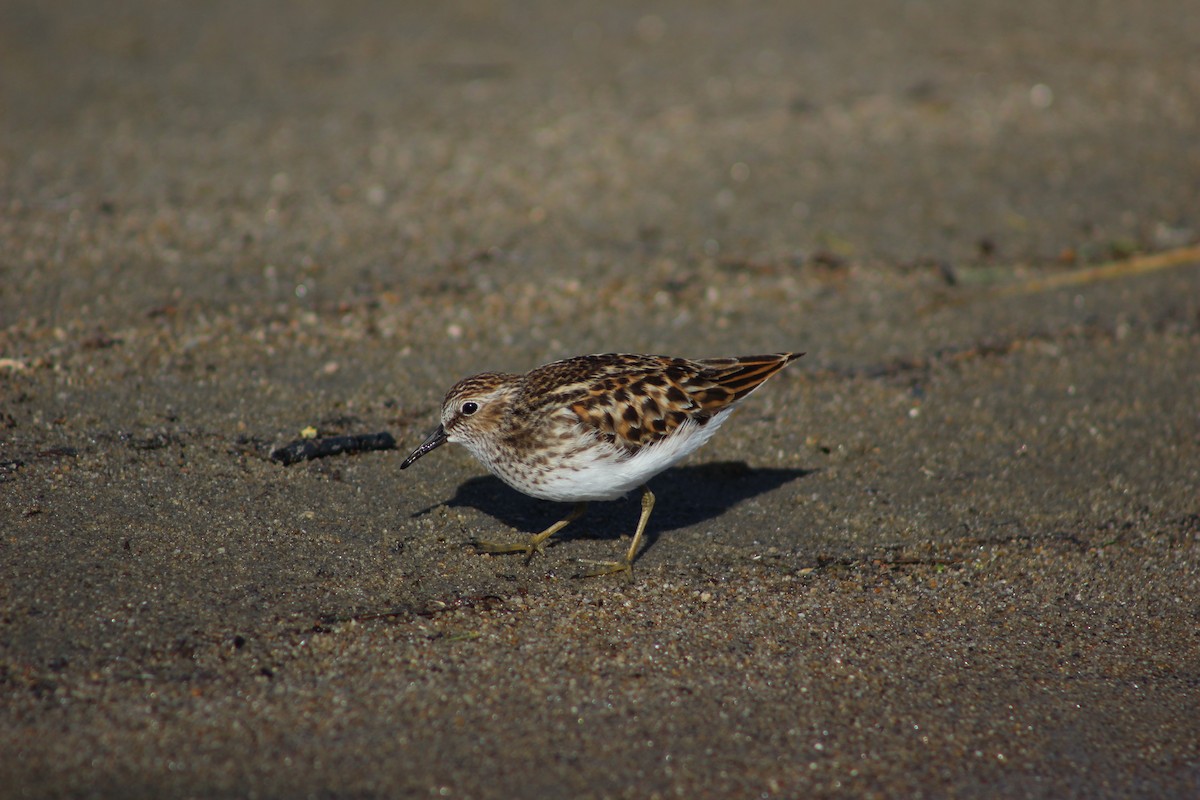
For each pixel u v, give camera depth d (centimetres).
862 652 891
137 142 1862
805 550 1019
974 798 751
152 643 837
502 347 1335
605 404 940
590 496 970
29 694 777
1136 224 1672
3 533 941
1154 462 1159
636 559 1000
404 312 1388
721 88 2139
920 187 1777
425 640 870
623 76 2206
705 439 992
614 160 1838
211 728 764
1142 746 807
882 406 1251
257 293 1406
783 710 823
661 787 741
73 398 1154
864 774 766
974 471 1145
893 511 1078
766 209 1694
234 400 1183
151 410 1148
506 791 729
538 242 1581
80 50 2333
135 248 1500
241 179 1731
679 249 1572
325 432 1142
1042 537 1043
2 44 2345
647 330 1384
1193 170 1844
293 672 823
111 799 701
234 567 935
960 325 1422
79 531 955
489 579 957
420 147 1864
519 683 831
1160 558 1019
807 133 1950
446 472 1115
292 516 1013
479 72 2230
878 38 2434
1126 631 934
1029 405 1261
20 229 1527
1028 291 1504
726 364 1009
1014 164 1859
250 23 2542
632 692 830
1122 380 1309
